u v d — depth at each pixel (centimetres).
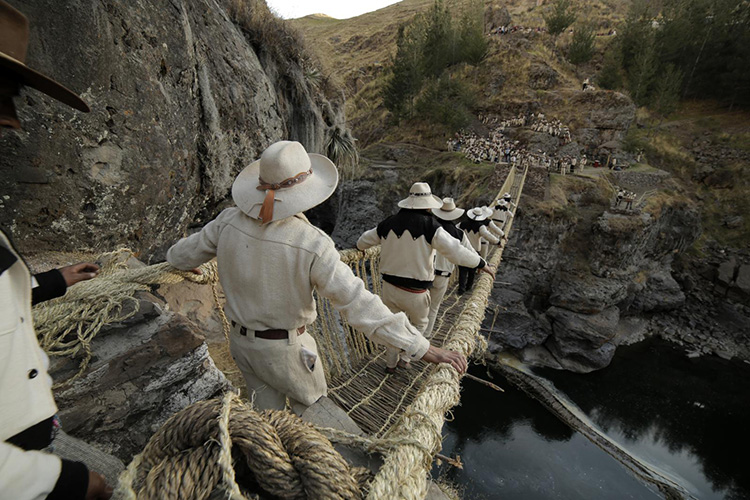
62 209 261
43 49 237
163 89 350
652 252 2619
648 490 1428
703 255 2825
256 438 71
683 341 2392
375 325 127
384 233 272
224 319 216
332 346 284
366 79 5141
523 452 1531
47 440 78
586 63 4031
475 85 3812
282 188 135
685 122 3491
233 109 516
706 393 1969
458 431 1625
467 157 3036
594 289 2197
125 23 299
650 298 2573
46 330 151
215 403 76
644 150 3259
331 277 129
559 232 2284
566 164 2672
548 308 2323
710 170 3077
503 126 3391
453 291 535
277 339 143
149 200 340
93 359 163
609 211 2331
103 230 296
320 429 98
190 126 403
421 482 86
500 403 1822
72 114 255
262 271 133
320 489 69
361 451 104
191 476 64
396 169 3111
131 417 172
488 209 560
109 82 281
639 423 1772
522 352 2209
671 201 2598
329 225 3325
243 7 654
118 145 295
